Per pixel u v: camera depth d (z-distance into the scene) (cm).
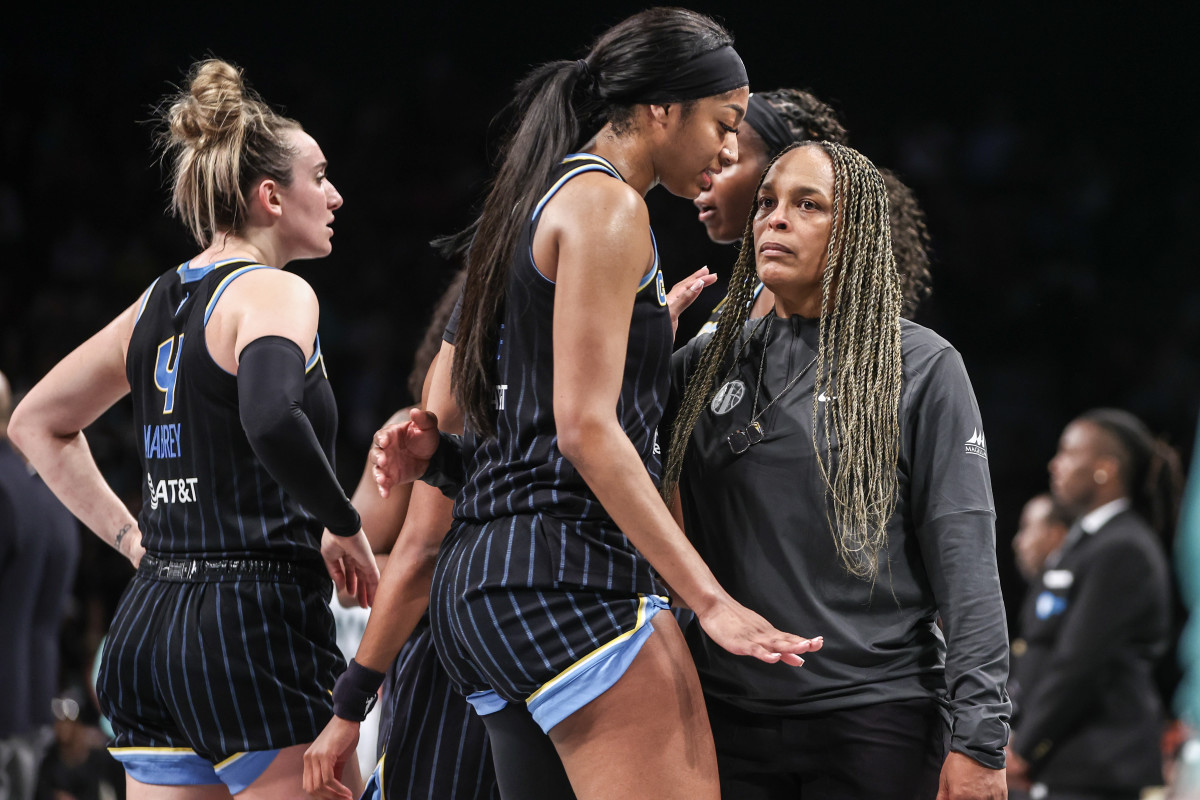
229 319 826
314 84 4175
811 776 729
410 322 3728
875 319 741
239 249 898
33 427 939
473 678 686
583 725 638
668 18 697
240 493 834
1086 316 3788
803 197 752
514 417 666
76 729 1828
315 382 854
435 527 780
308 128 4097
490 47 4294
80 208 3762
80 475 955
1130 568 1460
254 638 822
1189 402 3491
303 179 916
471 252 713
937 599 723
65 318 3359
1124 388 3625
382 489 730
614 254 629
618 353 629
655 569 639
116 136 3919
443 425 784
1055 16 4281
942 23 4300
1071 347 3750
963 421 728
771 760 732
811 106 1023
